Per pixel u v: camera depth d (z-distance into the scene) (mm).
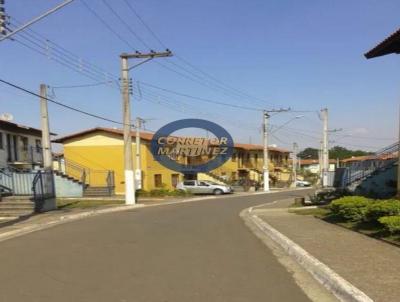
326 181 44906
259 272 8906
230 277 8445
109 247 11938
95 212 24531
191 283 7965
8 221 18703
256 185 66938
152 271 8938
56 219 19703
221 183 56000
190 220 19828
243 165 76750
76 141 52281
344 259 9336
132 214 23406
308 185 84562
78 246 12117
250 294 7262
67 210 24922
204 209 27422
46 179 24594
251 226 17344
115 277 8406
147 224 17969
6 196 23938
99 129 51312
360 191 27609
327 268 8484
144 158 50500
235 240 13367
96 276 8484
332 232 13633
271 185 77625
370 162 29688
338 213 15984
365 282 7430
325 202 28375
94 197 39812
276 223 16922
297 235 13203
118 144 51156
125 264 9633
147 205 32219
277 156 97375
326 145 47281
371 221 13711
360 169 30812
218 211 25578
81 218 21125
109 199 36750
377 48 17859
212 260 10133
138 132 48531
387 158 28688
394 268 8461
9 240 13523
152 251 11305
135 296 7109
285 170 93938
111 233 14930
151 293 7293
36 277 8414
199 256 10633
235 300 6918
